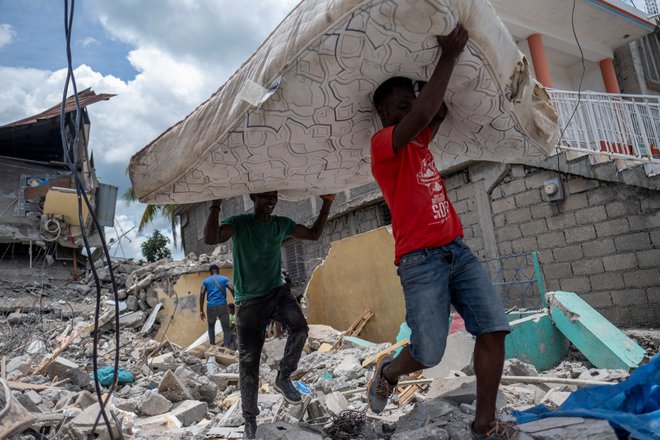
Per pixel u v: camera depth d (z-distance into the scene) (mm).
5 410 2219
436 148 3182
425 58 2160
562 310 5188
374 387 2613
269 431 3051
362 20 1962
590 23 10172
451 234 2273
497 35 2223
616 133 7207
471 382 3318
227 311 8422
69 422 3545
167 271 11180
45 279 13188
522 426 2262
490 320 2137
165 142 2828
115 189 8883
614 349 4613
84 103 12305
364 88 2322
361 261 8812
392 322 8219
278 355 6898
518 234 7789
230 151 2570
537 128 2914
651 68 11672
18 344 8258
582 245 6973
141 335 10141
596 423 2082
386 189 2363
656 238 6227
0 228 12719
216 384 5688
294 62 2150
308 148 2660
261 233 3242
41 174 13617
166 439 3529
